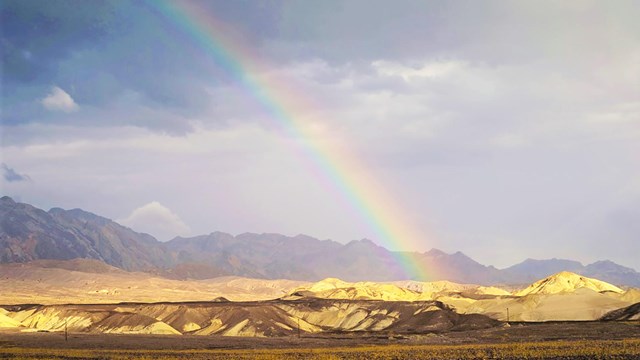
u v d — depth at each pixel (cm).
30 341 19188
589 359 11331
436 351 14050
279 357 13325
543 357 11900
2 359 13512
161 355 14525
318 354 14025
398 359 12612
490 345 15250
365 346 16662
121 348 16988
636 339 15800
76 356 14288
